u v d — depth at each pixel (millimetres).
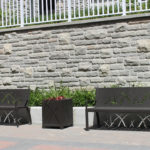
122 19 9914
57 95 9945
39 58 10945
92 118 9266
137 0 10469
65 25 10617
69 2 10648
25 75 11117
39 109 9734
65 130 8758
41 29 10938
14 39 11312
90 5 11266
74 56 10492
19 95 10000
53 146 7000
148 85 9562
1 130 8938
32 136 8086
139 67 9703
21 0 11320
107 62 10078
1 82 11469
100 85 10141
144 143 7164
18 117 10102
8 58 11383
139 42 9695
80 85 10391
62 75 10633
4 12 12078
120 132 8375
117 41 9969
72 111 9352
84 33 10375
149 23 9617
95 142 7320
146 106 8539
